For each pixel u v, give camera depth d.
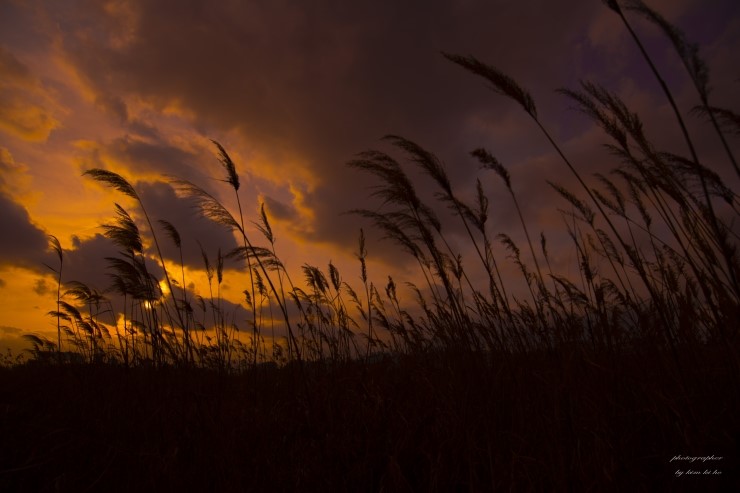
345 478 3.13
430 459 3.04
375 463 3.24
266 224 5.57
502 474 2.77
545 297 4.94
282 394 5.21
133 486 3.12
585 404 3.23
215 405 4.34
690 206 3.38
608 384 3.36
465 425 3.23
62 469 3.44
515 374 3.87
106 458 3.47
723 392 3.11
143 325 6.93
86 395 5.51
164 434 3.97
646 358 3.75
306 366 6.33
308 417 3.94
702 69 2.58
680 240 3.43
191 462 3.43
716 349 3.52
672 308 3.85
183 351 5.64
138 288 6.84
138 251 6.86
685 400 2.95
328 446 3.45
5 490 3.19
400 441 3.45
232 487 3.02
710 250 3.20
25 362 10.54
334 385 4.84
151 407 4.67
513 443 3.12
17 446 3.66
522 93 3.79
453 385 4.04
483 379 3.92
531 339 4.55
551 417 3.09
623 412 3.12
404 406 4.23
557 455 2.71
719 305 3.09
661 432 3.05
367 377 5.35
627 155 3.74
